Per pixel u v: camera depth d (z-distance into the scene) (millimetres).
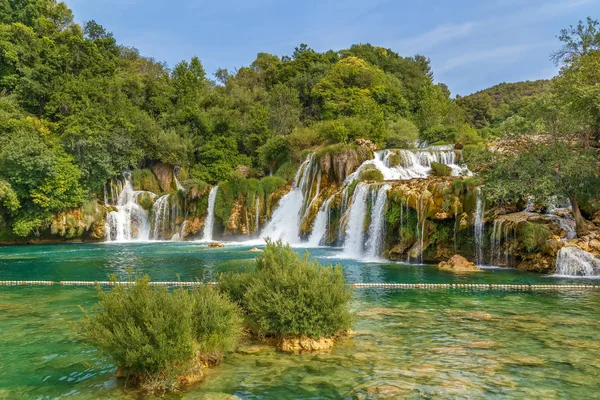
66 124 44156
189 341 6953
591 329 9781
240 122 56719
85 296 14484
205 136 53812
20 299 14008
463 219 20797
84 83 50062
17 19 61250
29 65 51375
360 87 69000
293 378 6969
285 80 78812
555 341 8859
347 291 9578
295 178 40000
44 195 36344
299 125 59719
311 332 8445
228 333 7922
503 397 6145
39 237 38344
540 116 21078
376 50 96375
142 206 43531
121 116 48344
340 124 46125
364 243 26062
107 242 39219
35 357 8141
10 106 44094
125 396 6340
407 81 86438
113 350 6801
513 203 21297
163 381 6586
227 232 39062
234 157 51188
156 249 31172
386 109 64250
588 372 7098
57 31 59406
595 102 20766
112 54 66938
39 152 36344
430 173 34500
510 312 11602
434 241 21625
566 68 27141
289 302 8586
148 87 62594
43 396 6363
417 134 53938
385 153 38094
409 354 8109
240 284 9812
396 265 21250
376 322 10562
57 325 10586
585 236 18531
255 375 7125
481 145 34719
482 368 7320
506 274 18109
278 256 10031
